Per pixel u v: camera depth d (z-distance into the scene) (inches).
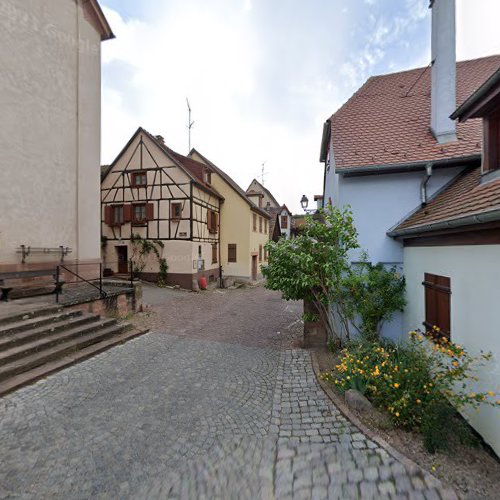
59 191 323.9
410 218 210.7
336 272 198.5
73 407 135.0
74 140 341.7
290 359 205.8
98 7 360.8
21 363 162.9
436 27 227.9
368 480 94.2
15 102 278.8
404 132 243.1
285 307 450.3
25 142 288.5
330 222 206.5
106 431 117.6
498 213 99.9
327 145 373.7
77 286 335.9
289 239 219.3
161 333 268.2
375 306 203.3
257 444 112.1
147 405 138.9
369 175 226.4
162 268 613.6
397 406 117.1
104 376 169.8
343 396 146.6
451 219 130.5
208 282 699.4
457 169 211.2
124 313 309.9
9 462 98.8
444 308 153.9
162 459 102.7
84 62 353.4
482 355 116.0
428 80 295.1
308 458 104.3
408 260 204.5
